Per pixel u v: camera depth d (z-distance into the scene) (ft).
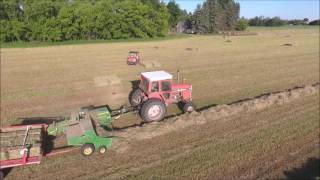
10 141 36.91
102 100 62.49
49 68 99.81
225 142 41.06
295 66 95.04
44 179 33.71
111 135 41.83
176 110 53.78
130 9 251.19
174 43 186.39
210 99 61.26
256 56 117.91
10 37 223.71
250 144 40.42
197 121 47.19
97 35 249.14
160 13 268.41
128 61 104.63
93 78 82.64
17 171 35.17
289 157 37.11
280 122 47.44
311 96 60.34
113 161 37.06
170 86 49.49
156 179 33.35
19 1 234.99
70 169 35.55
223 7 359.05
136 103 52.95
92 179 33.58
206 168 35.17
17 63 111.45
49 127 40.86
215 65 99.30
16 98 64.44
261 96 60.80
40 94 67.41
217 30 343.87
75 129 39.91
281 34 264.72
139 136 42.45
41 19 226.79
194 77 81.35
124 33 253.44
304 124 46.55
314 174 33.65
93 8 241.14
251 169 34.81
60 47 169.27
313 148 39.17
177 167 35.47
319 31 310.65
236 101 59.82
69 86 74.23
